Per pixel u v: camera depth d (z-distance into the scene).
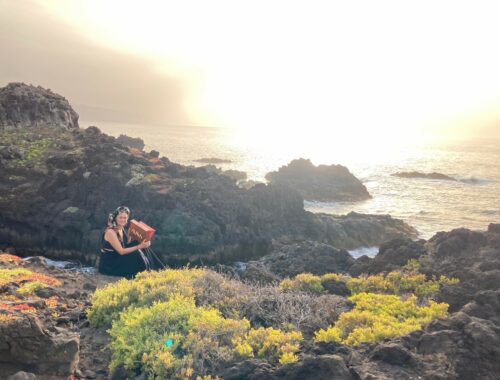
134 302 9.30
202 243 33.41
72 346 7.00
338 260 20.03
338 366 6.36
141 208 33.69
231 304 9.40
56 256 32.94
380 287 12.34
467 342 6.84
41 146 41.06
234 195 37.97
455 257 16.42
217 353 6.94
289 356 6.79
